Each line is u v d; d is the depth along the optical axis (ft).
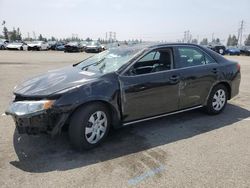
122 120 15.05
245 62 75.77
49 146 14.39
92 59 18.12
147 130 16.84
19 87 14.44
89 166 12.41
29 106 12.82
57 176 11.53
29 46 132.16
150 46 16.57
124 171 12.00
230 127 17.48
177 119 18.90
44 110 12.62
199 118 19.15
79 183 11.04
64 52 123.24
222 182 11.19
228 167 12.39
